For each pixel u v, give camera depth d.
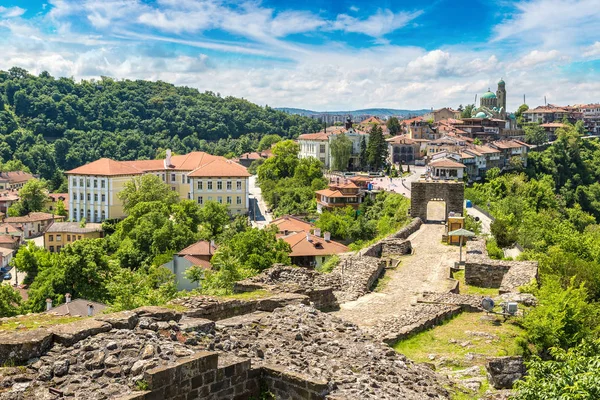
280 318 17.72
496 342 22.36
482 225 75.69
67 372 11.59
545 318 22.59
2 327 13.66
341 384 13.59
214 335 14.73
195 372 12.17
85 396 10.90
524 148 185.00
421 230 59.22
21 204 169.62
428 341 22.70
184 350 12.62
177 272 68.00
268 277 28.83
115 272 66.62
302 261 62.03
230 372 12.88
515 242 59.00
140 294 36.94
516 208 109.31
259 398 13.45
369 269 35.16
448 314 25.84
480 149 170.62
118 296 40.03
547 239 71.62
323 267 37.00
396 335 22.42
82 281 65.06
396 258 43.81
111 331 13.10
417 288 33.22
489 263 36.06
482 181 162.75
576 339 22.25
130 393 11.13
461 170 146.12
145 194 121.31
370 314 26.58
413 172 167.38
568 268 35.69
